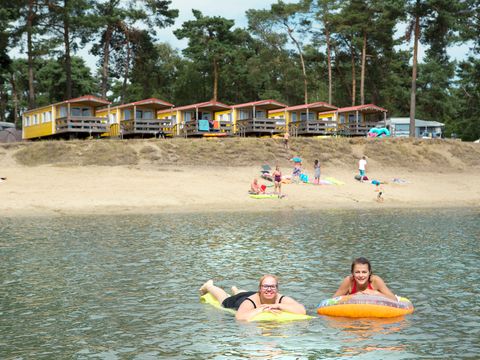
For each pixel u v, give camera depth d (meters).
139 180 38.41
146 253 17.53
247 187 38.72
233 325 10.02
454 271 14.55
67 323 10.25
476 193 40.81
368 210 32.41
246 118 58.81
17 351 8.75
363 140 53.22
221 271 14.77
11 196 33.16
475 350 8.64
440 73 98.56
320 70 93.44
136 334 9.55
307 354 8.49
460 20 66.19
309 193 38.00
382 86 95.81
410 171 48.19
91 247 18.72
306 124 59.06
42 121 54.16
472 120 97.00
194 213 30.30
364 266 11.09
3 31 59.50
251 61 95.94
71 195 33.94
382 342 9.03
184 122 56.06
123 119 54.50
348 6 82.75
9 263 15.92
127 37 74.25
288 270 14.82
